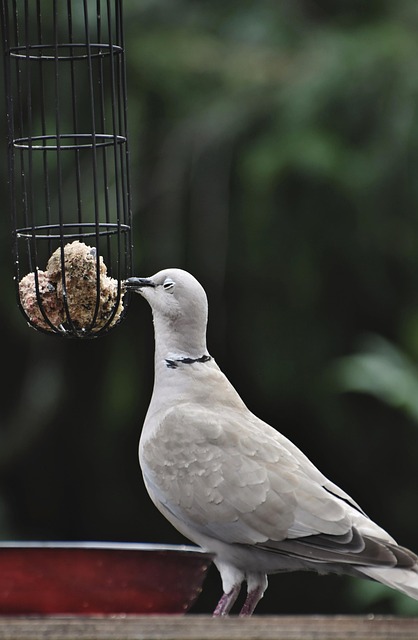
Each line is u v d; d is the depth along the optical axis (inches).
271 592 650.2
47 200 344.5
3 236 594.9
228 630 227.0
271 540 323.6
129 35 609.3
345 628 229.9
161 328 354.6
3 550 271.0
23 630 225.8
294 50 620.7
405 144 593.6
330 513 319.3
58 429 653.3
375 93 598.2
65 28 568.7
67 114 585.6
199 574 276.5
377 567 306.5
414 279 615.8
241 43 623.2
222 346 631.8
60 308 341.1
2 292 607.5
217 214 610.5
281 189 601.6
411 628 229.6
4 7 351.9
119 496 663.1
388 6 629.6
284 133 595.8
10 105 352.8
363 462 644.7
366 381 522.6
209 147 609.9
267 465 331.3
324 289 621.0
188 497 335.0
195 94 612.7
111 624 226.2
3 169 590.6
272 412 645.9
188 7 630.5
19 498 663.8
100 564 273.3
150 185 610.2
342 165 590.9
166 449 341.4
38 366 643.5
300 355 626.5
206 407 347.3
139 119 601.3
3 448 646.5
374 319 627.5
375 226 601.3
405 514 643.5
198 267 614.2
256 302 624.7
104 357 639.1
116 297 346.0
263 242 608.1
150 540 666.2
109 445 650.8
